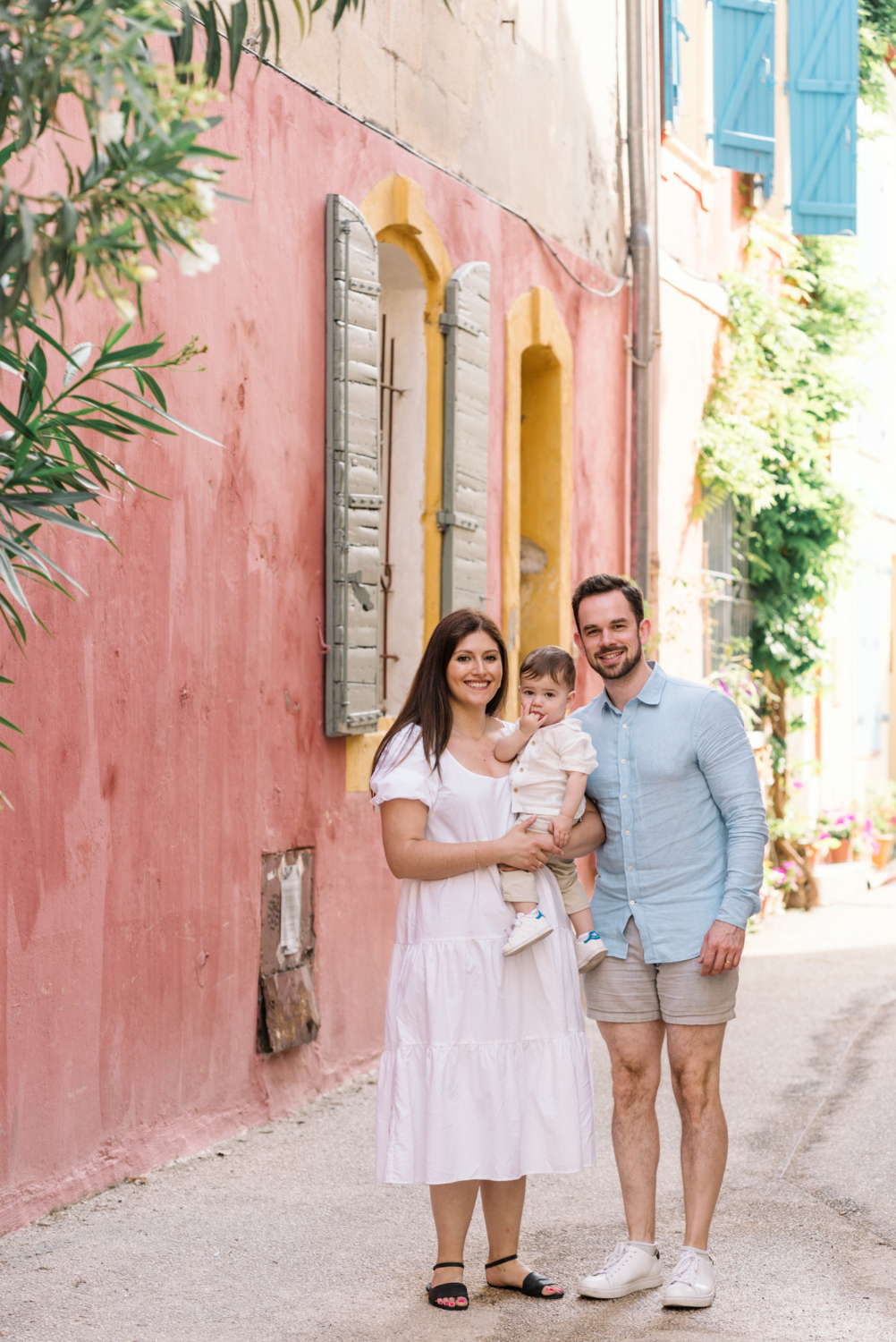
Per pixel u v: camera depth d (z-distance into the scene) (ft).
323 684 21.43
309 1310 13.28
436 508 25.02
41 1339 12.49
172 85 7.08
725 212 40.29
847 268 44.11
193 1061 18.38
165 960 17.80
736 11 37.14
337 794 21.88
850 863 45.65
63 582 15.93
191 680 18.28
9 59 7.70
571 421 30.86
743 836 13.80
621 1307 13.42
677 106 34.88
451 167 25.62
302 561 20.88
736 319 40.16
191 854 18.31
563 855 13.82
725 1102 21.26
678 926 13.82
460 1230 13.53
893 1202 16.51
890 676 56.49
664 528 35.83
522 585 30.71
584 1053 13.51
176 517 17.95
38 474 9.80
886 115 52.21
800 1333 12.75
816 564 42.63
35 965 15.57
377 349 22.26
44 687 15.69
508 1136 12.94
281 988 20.17
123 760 16.99
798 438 40.86
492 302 27.25
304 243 20.81
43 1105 15.71
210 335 18.57
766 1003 28.40
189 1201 16.42
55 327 15.60
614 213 33.58
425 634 24.91
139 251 7.59
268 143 19.86
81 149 15.58
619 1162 14.15
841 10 39.06
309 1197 16.67
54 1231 15.28
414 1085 13.10
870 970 31.94
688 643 37.40
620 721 14.20
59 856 15.92
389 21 23.27
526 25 28.73
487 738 13.96
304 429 20.85
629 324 34.19
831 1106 20.86
